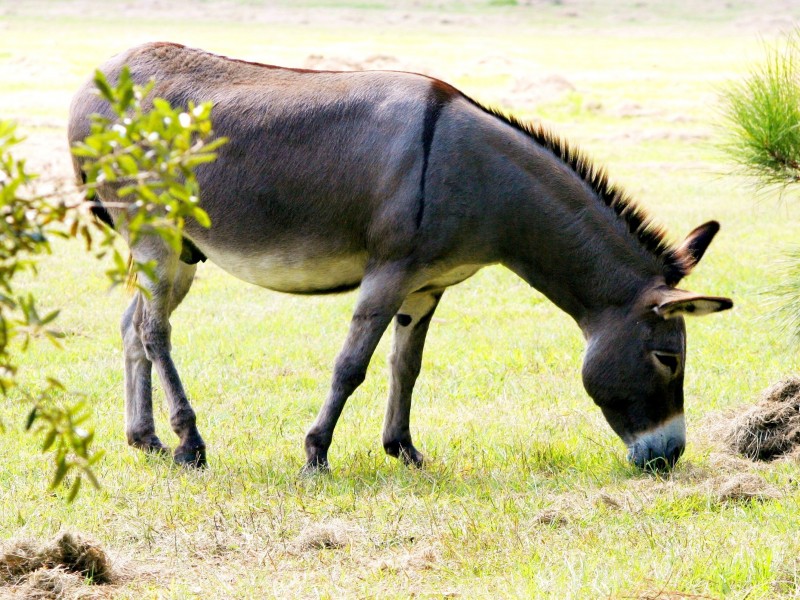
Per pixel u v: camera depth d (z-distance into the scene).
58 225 36.91
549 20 188.25
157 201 6.82
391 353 17.42
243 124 16.30
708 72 102.00
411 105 15.74
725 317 27.14
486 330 26.78
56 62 86.88
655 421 15.91
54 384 7.55
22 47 109.31
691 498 14.86
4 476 16.09
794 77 18.17
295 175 16.05
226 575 12.67
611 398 16.02
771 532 13.49
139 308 17.42
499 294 30.88
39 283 30.30
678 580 11.91
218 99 16.59
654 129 65.38
